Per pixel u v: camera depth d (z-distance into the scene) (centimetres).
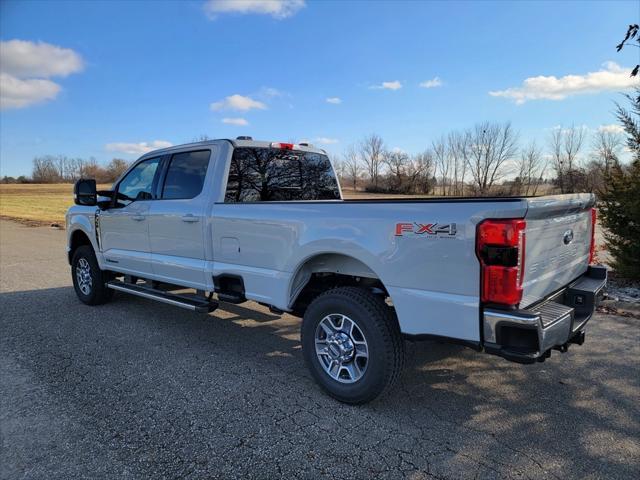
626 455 288
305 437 308
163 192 521
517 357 271
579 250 394
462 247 286
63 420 329
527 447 296
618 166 761
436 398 366
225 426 321
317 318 365
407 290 312
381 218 324
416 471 271
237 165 476
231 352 468
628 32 400
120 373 412
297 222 376
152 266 532
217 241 450
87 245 652
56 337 511
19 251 1231
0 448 294
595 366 426
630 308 611
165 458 283
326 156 599
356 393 341
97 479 263
